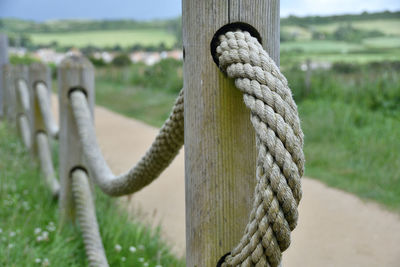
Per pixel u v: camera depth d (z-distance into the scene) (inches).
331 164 255.8
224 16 58.7
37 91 197.3
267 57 56.2
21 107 263.1
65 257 120.7
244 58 55.7
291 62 639.1
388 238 171.3
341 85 391.9
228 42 57.4
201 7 59.0
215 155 60.0
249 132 59.9
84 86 141.0
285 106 53.4
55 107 508.4
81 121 130.4
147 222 149.6
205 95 59.8
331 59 706.8
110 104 527.8
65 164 142.3
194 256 62.7
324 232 176.1
